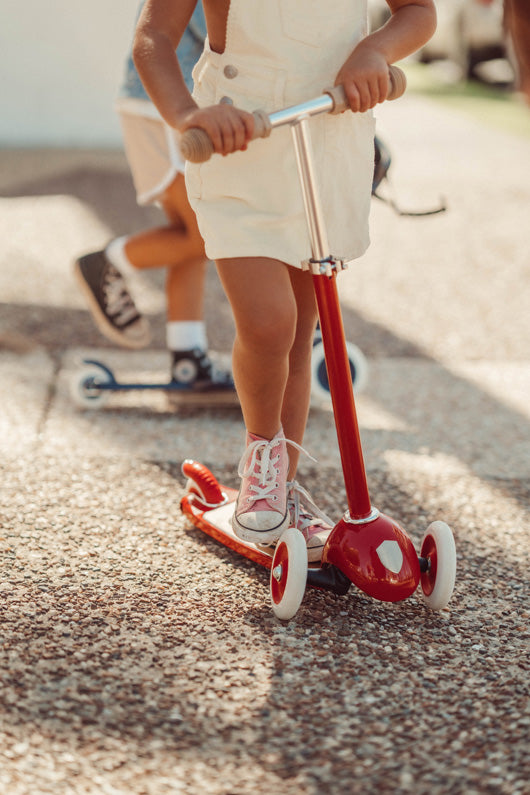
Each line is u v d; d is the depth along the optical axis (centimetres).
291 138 188
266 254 190
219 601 204
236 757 154
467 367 386
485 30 1213
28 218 580
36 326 407
